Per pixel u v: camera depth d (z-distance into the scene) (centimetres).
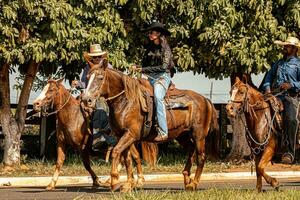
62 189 1617
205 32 2019
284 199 1249
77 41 1925
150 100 1464
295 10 2067
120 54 2003
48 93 1546
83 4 1944
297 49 1423
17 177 1859
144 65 1500
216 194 1288
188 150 1591
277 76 1418
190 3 2002
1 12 1878
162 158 2305
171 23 2048
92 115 1580
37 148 2436
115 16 1970
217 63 2095
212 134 1598
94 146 1591
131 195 1235
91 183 1869
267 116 1384
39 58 1902
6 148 2077
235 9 2066
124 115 1428
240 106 1367
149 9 1972
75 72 2159
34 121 2366
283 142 1393
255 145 1391
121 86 1433
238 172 2072
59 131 1595
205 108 1570
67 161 2184
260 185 1410
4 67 2050
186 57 2073
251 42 2064
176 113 1509
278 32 2069
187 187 1545
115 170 1416
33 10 1877
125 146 1427
